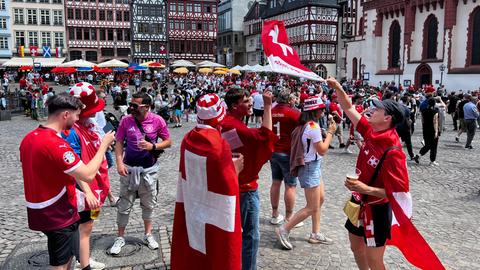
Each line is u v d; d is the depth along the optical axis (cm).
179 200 315
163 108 1989
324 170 1011
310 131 502
